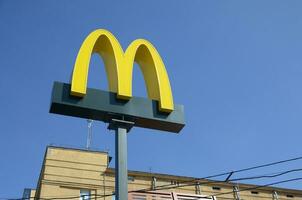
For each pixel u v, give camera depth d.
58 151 34.91
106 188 34.41
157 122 12.90
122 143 12.17
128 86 12.73
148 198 18.36
